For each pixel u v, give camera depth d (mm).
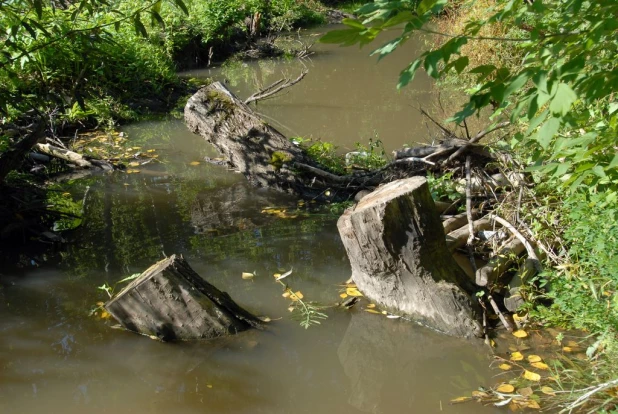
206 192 7012
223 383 3797
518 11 2189
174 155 8406
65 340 4227
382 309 4574
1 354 4055
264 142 7156
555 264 4766
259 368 3945
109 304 4270
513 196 5520
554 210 5074
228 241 5711
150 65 11453
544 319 4227
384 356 4062
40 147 7867
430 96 11266
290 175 6902
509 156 5910
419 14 1771
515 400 3512
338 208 6457
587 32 2037
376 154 7945
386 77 13172
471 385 3732
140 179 7445
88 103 9516
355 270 4730
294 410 3568
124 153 8414
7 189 6332
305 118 10086
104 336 4273
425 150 6590
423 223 4273
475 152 6285
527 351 3988
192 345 4184
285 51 16594
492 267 4676
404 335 4266
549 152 4562
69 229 6012
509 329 4199
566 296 4051
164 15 14016
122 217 6297
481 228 5402
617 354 3617
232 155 7352
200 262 5285
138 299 4184
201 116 7508
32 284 4965
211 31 15305
